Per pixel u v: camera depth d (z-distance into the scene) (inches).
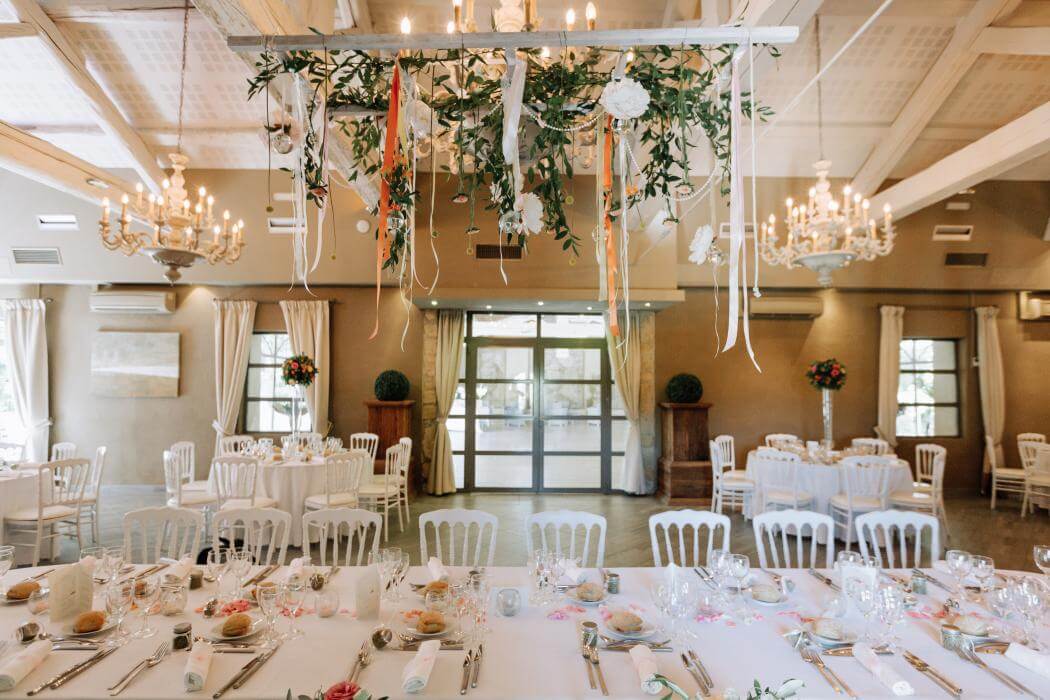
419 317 300.8
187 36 211.5
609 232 75.0
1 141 182.1
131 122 251.3
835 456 223.9
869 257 206.7
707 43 66.1
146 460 298.2
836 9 198.1
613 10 195.3
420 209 262.2
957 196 294.2
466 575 93.3
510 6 80.0
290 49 67.7
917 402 311.1
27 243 280.4
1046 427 302.7
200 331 301.7
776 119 250.5
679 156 190.2
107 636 70.4
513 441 303.6
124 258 285.0
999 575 98.8
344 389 298.7
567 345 306.7
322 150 73.5
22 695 58.0
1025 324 306.0
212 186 279.3
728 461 296.2
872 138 261.1
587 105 76.3
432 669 63.7
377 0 193.2
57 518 178.5
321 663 64.9
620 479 303.0
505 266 261.1
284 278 287.7
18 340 293.6
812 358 305.6
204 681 59.5
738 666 65.4
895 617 69.1
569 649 68.9
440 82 73.5
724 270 299.3
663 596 71.7
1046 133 169.9
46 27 198.8
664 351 306.2
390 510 255.8
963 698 59.4
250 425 303.9
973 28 199.6
